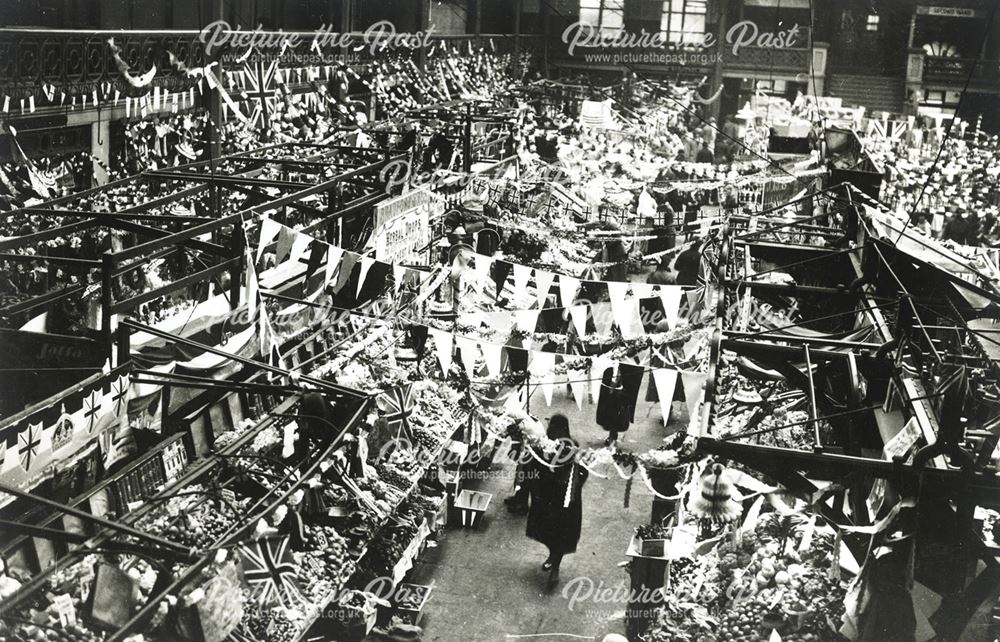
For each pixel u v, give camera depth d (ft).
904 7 157.38
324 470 34.78
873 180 71.77
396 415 42.88
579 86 136.46
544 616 41.81
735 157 131.23
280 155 63.41
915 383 36.14
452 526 49.06
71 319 34.50
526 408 51.39
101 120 57.52
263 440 35.42
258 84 70.85
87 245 43.86
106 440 30.30
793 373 40.22
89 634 25.00
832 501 35.50
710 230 72.69
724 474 34.55
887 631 29.58
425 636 39.73
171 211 51.47
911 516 29.53
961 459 29.45
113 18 73.10
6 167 48.01
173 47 62.75
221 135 63.67
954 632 29.60
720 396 48.83
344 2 97.60
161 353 35.63
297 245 39.17
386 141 70.03
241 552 29.63
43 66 52.34
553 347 56.44
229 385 33.01
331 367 41.93
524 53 149.59
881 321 42.83
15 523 25.26
